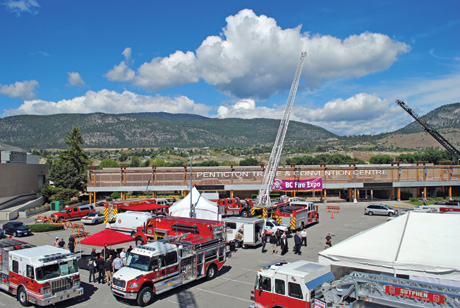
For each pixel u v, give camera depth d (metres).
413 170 66.81
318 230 38.00
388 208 48.75
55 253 17.22
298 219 37.03
